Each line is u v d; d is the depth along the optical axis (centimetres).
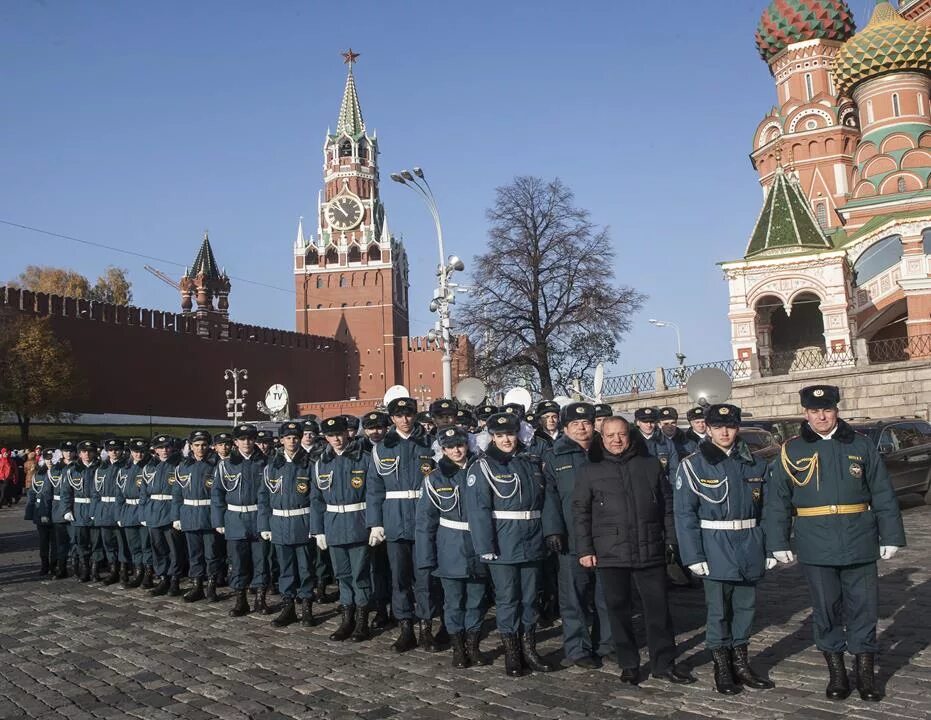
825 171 4156
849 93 3956
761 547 602
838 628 572
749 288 3388
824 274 3294
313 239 9212
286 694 640
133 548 1190
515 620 668
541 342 3447
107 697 656
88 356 5428
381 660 730
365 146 9475
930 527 1369
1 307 4778
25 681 710
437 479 715
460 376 5647
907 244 3195
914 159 3684
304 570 893
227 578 1202
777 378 2648
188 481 1058
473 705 592
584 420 686
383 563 878
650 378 2942
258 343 7181
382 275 8950
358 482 814
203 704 625
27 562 1514
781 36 4250
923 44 3688
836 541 561
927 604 827
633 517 622
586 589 693
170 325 6200
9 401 4603
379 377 8769
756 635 746
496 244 3519
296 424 911
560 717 557
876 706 546
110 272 8294
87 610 1027
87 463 1306
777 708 553
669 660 628
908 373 2472
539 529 677
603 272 3466
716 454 608
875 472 568
